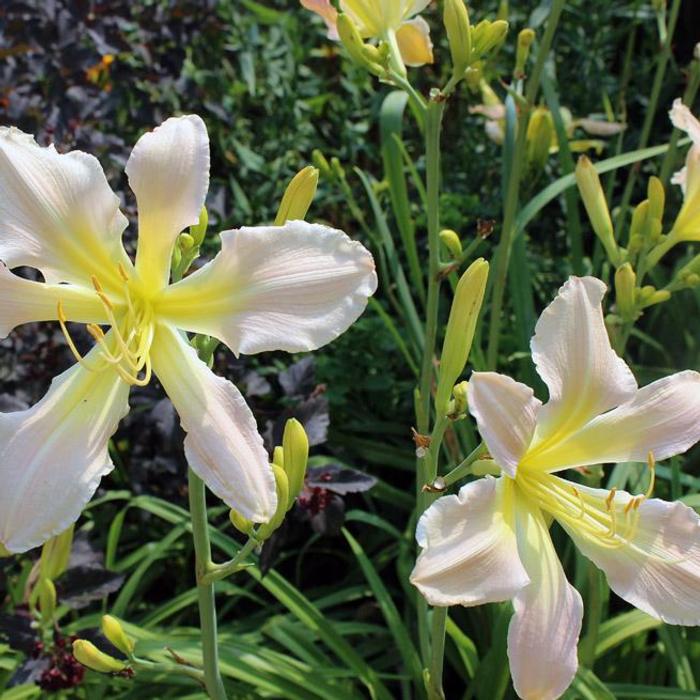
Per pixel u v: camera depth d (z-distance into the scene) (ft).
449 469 2.01
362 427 2.45
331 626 1.82
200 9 2.72
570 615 1.03
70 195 1.03
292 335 1.00
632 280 1.53
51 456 1.00
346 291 1.00
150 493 2.19
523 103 1.86
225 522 2.23
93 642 1.63
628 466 1.87
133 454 2.07
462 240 2.89
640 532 1.12
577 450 1.12
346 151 2.89
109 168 2.30
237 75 3.06
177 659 1.21
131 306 1.05
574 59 3.09
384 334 2.43
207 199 2.44
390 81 1.51
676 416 1.12
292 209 1.15
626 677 1.92
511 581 0.97
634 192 3.06
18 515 0.97
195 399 1.01
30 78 2.24
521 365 2.16
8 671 1.90
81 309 1.07
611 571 1.10
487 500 1.01
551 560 1.06
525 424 1.02
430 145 1.50
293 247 1.01
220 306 1.03
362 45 1.49
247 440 0.99
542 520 1.10
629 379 1.11
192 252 1.14
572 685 1.64
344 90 3.22
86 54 2.26
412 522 2.07
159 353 1.06
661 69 2.21
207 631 1.17
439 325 2.55
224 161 2.94
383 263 2.28
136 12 2.72
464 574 0.96
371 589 2.10
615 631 1.76
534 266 2.69
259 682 1.67
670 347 2.65
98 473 1.00
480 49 1.44
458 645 1.79
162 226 1.05
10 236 1.01
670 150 2.10
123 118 2.70
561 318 1.09
